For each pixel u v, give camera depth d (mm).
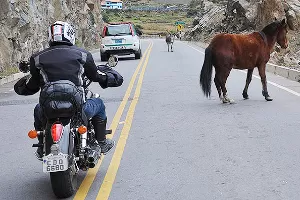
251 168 7145
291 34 36312
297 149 8141
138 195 6168
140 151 8258
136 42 30906
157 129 9945
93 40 59156
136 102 13539
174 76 20203
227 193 6141
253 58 12594
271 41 12867
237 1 45469
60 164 5457
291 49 33844
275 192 6129
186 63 27703
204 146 8484
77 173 6734
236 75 20375
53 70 5953
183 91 15469
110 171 7180
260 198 5934
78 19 50219
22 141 9445
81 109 6023
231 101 12781
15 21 24719
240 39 12453
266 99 13102
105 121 6691
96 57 35281
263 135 9164
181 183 6574
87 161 6098
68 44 6230
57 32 6172
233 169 7117
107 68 6566
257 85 16656
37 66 6039
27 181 6945
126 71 22906
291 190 6191
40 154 6344
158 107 12594
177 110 12047
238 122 10391
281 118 10688
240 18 45938
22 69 6461
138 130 9898
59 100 5723
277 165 7262
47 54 6055
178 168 7242
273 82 17562
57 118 5738
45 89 5773
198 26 72500
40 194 6367
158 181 6684
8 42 23875
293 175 6789
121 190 6375
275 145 8422
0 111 12961
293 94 14297
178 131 9711
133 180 6754
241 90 15398
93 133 6531
